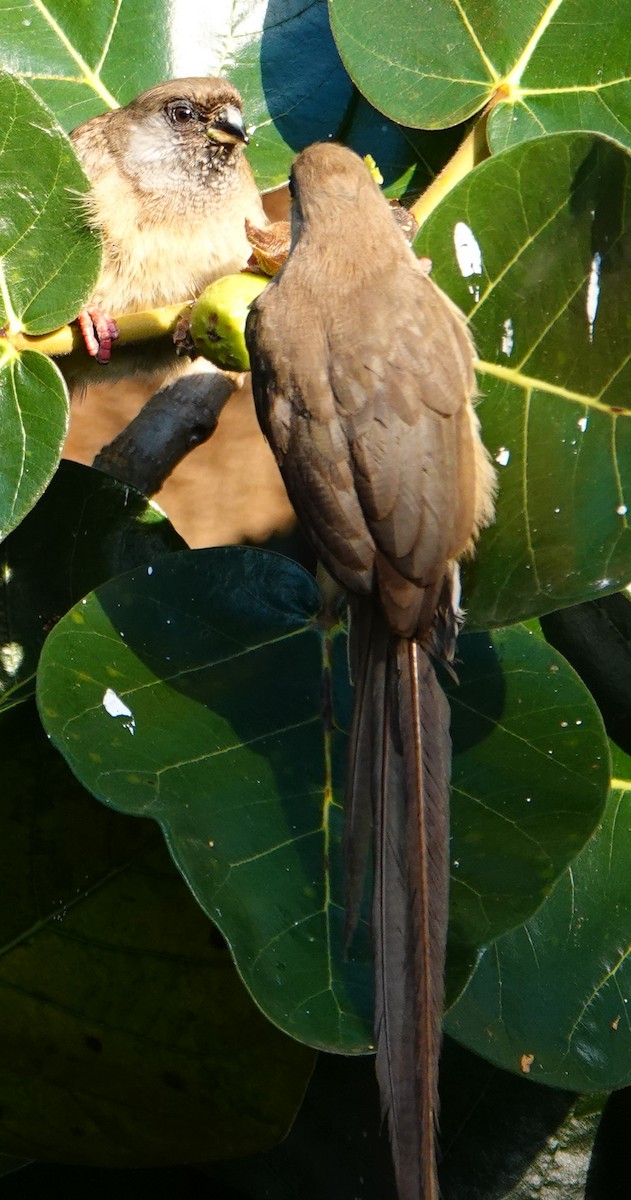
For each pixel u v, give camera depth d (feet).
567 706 16.90
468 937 15.30
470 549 17.01
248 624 17.39
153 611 17.25
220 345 17.92
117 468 25.35
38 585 19.61
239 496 33.91
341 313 17.01
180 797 15.53
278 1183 19.10
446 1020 17.35
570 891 18.42
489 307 17.49
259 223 26.91
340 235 17.65
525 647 17.29
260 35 23.03
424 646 15.98
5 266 18.49
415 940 13.94
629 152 16.81
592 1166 19.06
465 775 16.53
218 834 15.38
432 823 14.83
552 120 20.52
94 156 25.64
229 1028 16.99
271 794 15.92
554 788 16.38
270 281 18.10
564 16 20.74
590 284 17.16
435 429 16.46
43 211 18.44
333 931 15.02
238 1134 17.01
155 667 16.80
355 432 16.44
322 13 22.98
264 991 14.40
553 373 17.30
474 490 16.67
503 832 16.11
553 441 17.24
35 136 18.24
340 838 15.71
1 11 22.56
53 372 18.33
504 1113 19.21
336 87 22.84
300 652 17.26
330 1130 19.07
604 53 20.68
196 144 25.16
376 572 16.21
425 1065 13.28
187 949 17.13
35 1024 17.16
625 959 18.07
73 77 22.70
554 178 17.19
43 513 19.72
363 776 15.34
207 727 16.37
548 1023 17.63
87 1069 17.13
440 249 17.51
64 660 16.49
